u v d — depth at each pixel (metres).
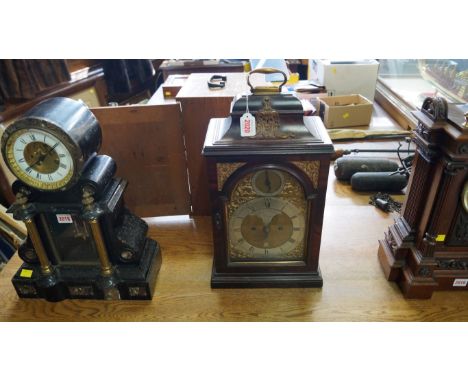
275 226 1.33
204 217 1.88
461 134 1.04
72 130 1.10
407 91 2.68
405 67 2.71
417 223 1.31
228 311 1.35
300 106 1.14
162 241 1.72
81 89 2.71
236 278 1.42
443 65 2.19
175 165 1.73
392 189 1.96
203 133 1.65
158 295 1.42
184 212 1.86
